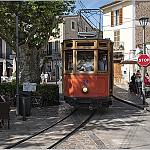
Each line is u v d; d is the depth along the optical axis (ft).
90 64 58.03
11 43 66.85
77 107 60.44
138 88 92.48
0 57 178.19
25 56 68.44
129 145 34.27
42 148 32.50
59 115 55.16
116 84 147.02
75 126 45.19
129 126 45.96
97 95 57.77
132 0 140.36
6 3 61.00
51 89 67.51
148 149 32.30
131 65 141.79
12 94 64.49
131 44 142.61
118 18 150.92
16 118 51.47
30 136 37.93
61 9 65.26
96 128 44.34
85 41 58.13
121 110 63.72
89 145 34.17
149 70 121.90
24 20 65.26
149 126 46.03
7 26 65.46
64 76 60.29
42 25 66.54
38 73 70.69
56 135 39.01
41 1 60.39
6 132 40.42
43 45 69.97
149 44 119.96
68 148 32.73
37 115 54.90
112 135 39.60
